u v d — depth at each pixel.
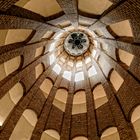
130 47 14.15
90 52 20.20
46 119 17.92
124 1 10.46
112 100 17.47
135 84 16.23
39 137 17.31
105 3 11.80
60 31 17.08
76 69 20.02
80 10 12.98
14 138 16.77
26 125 17.36
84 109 18.56
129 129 16.12
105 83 18.12
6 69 15.94
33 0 12.00
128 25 13.34
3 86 15.64
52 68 19.20
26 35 14.77
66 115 18.41
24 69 16.69
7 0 10.25
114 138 17.48
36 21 13.09
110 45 16.45
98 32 16.38
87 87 19.00
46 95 18.56
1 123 16.09
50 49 18.75
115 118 16.97
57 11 13.20
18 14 11.76
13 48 14.49
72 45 20.86
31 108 17.59
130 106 16.58
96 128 17.50
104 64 18.30
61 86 19.25
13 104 16.84
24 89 17.30
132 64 16.03
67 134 17.72
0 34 13.66
